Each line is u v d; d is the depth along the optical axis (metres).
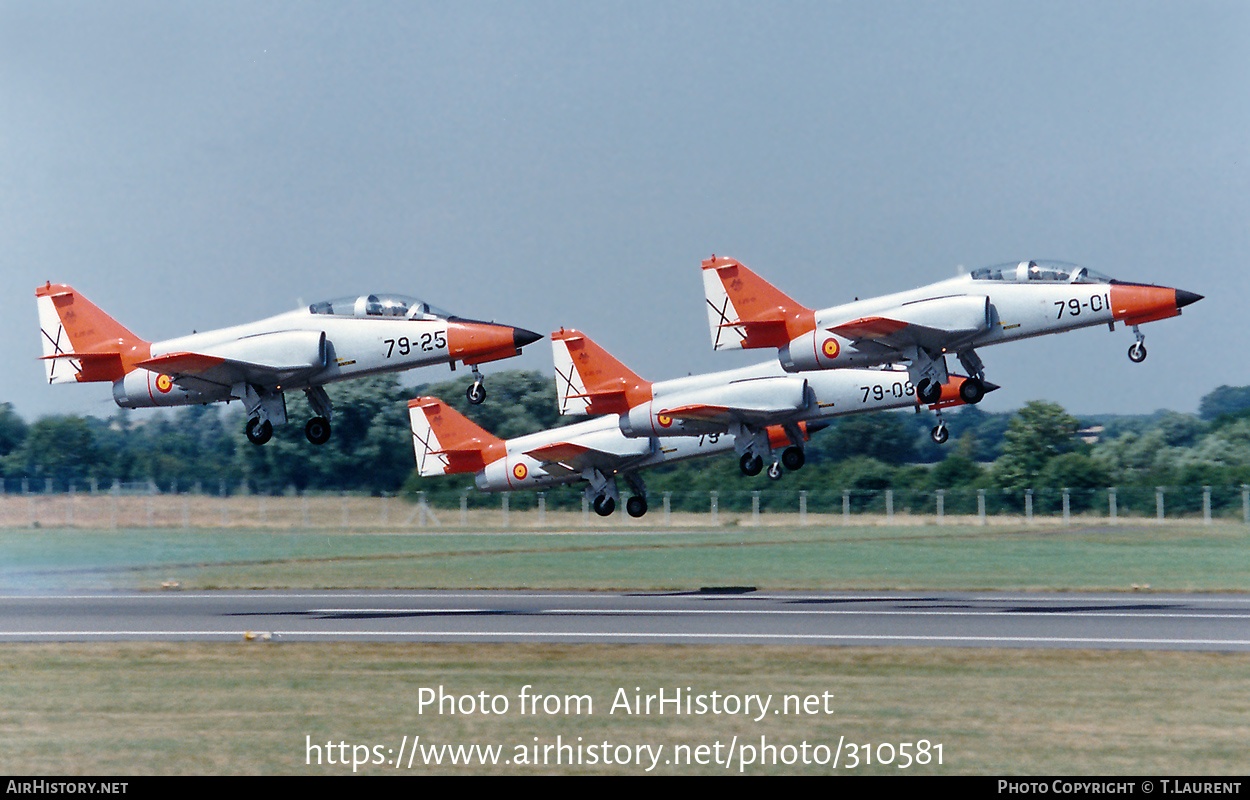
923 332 112.06
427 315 106.56
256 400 107.25
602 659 66.56
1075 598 95.38
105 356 115.00
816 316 124.81
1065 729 50.47
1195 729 50.25
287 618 86.44
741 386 139.75
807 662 65.19
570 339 158.38
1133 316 107.69
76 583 116.75
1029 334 110.75
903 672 62.25
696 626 79.38
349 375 106.19
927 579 112.62
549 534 199.00
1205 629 76.19
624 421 149.00
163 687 60.19
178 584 114.38
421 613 89.06
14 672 64.69
